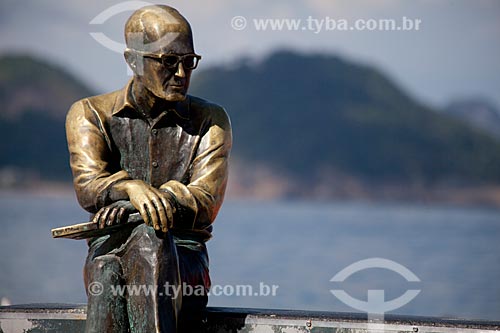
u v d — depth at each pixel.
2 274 30.44
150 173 13.20
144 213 12.34
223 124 13.42
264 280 31.33
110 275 12.30
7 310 13.19
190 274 12.94
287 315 12.92
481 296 28.81
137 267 12.31
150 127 13.23
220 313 13.02
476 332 12.64
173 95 12.92
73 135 13.20
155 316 12.16
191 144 13.26
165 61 12.86
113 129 13.23
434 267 37.22
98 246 12.67
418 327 12.68
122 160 13.26
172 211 12.46
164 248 12.36
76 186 13.00
